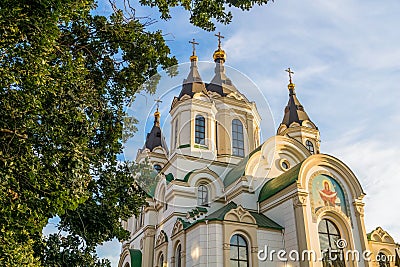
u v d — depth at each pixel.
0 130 6.82
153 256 25.33
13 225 6.84
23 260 6.99
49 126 7.18
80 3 7.57
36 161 6.91
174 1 11.12
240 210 19.22
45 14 6.67
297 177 19.94
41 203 7.05
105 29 10.52
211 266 17.55
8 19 6.32
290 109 33.44
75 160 7.31
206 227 18.50
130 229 30.27
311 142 31.72
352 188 20.91
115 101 11.23
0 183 6.48
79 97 7.98
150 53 11.47
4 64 6.46
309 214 19.31
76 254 10.93
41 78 6.51
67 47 9.13
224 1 11.55
